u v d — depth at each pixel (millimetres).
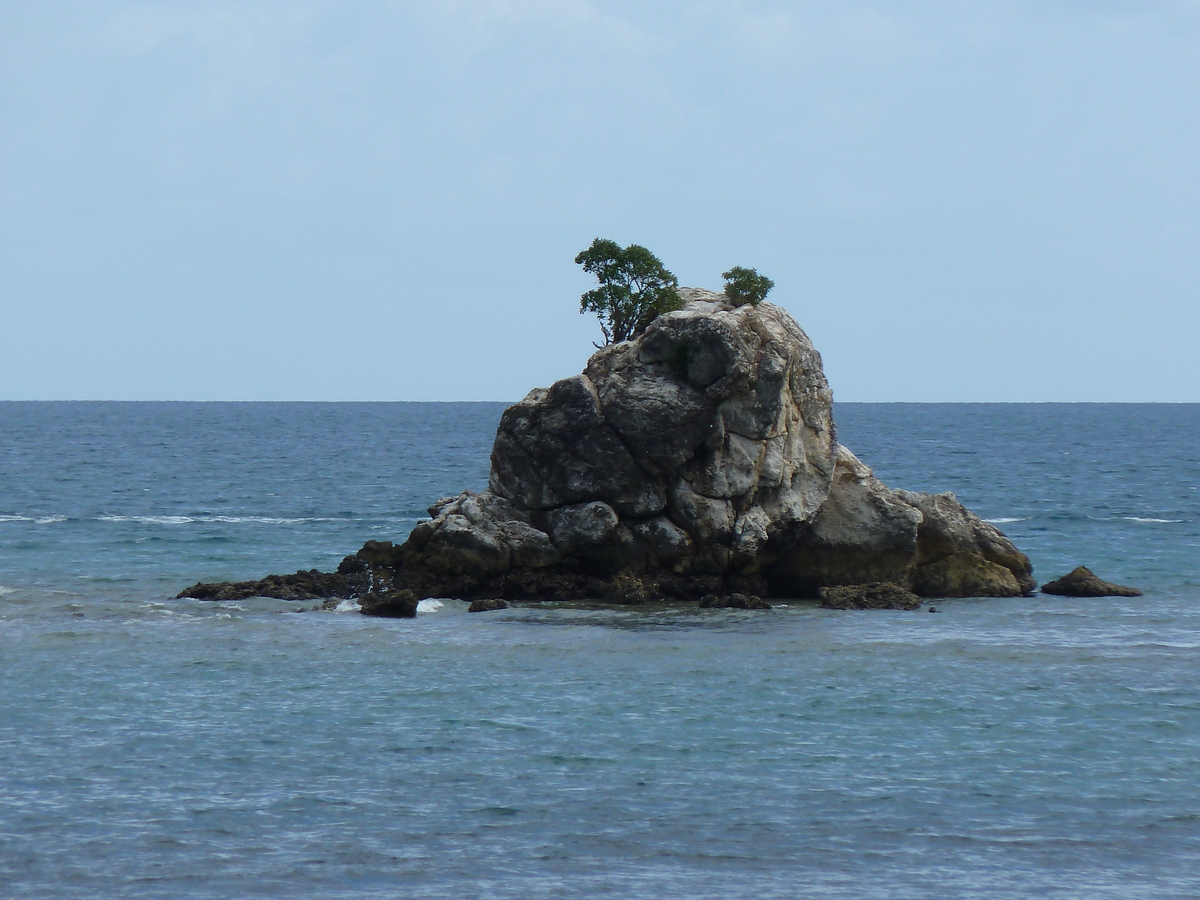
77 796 68875
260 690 90500
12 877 58531
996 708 86750
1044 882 59219
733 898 57344
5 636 106438
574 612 119875
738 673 95875
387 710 85688
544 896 57438
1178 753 77438
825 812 67812
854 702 88250
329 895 57344
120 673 94625
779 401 126562
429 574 127250
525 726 82438
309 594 126250
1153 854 62438
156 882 58406
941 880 59344
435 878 59375
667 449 125562
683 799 69625
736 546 126875
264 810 67500
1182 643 107625
